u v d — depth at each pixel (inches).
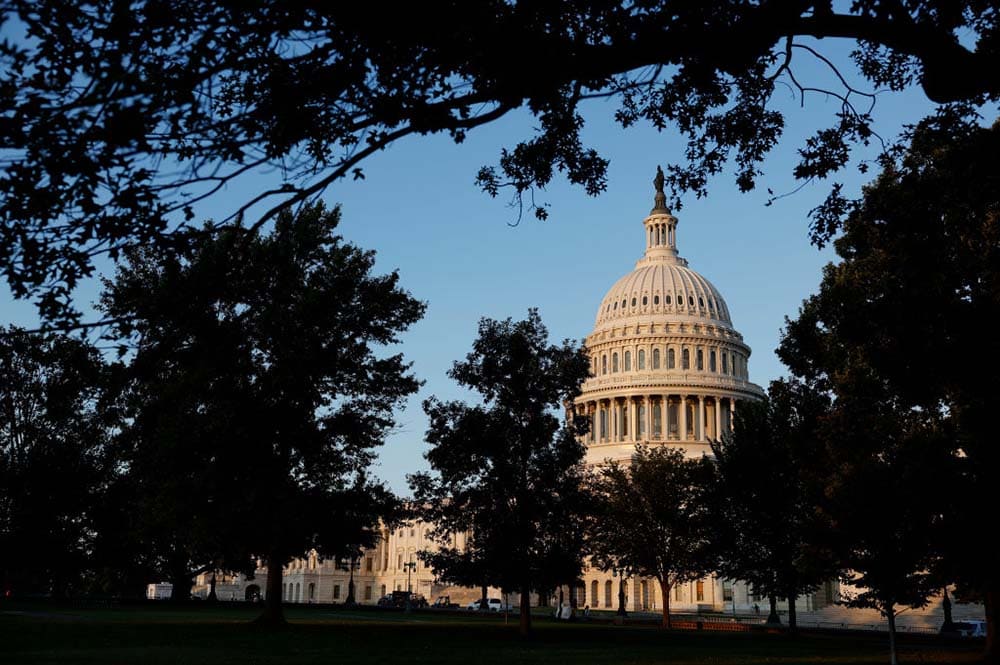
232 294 602.5
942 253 1240.2
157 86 474.0
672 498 3506.4
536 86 534.0
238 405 1932.8
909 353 1241.4
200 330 585.3
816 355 2010.3
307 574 7815.0
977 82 534.0
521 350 2297.0
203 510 2044.8
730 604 5452.8
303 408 2065.7
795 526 2325.3
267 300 662.5
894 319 1248.2
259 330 1827.0
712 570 3289.9
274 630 2103.8
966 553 1416.1
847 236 1861.5
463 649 1798.7
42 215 502.3
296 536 2116.1
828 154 872.3
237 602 3799.2
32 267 518.0
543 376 2288.4
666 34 532.7
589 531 3304.6
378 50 547.5
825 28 549.0
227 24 504.1
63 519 1909.4
